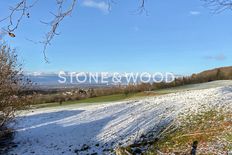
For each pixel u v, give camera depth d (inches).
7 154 853.8
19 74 877.2
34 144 929.5
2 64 850.1
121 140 856.3
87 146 856.3
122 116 1097.4
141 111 1093.8
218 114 853.8
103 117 1136.2
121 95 1993.1
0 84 853.2
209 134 726.5
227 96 1055.6
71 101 1937.7
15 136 1013.2
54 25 172.7
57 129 1080.8
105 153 775.7
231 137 673.0
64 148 868.0
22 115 1338.6
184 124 841.5
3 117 876.6
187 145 693.9
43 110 1493.6
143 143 754.2
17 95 884.0
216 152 613.9
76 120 1181.1
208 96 1104.8
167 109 1036.5
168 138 767.7
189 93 1328.7
